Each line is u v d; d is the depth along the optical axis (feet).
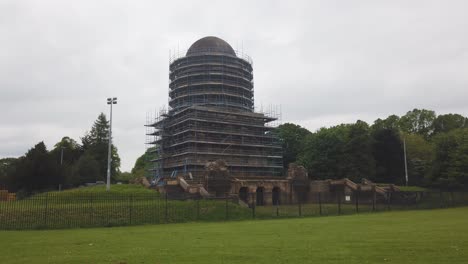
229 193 197.77
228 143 265.13
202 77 282.97
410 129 384.27
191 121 262.88
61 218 109.29
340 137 275.59
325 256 49.16
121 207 122.52
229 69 289.74
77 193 152.05
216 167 200.34
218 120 266.98
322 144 269.64
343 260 46.32
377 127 355.15
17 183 211.00
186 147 265.34
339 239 66.28
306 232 79.71
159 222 115.24
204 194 159.84
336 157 265.75
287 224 102.32
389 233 74.13
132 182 217.77
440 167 249.96
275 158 299.79
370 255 49.52
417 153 319.47
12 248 60.49
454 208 170.09
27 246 62.85
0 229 97.40
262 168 280.10
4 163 371.97
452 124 371.56
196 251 54.44
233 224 106.93
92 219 110.52
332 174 263.29
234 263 45.14
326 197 233.76
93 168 283.59
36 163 211.82
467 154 235.40
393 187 228.22
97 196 145.18
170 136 283.38
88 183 260.21
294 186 240.32
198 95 280.31
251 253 52.13
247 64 305.12
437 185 255.70
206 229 91.15
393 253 50.78
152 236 76.18
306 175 245.65
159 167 286.87
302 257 48.67
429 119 383.04
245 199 221.25
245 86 297.33
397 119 394.11
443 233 72.54
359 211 159.53
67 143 357.00
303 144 328.08
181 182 176.24
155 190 178.19
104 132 359.66
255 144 276.82
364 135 265.95
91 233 84.64
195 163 249.55
